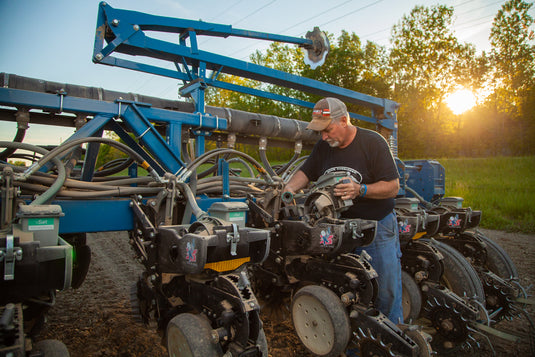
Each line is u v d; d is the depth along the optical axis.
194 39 3.01
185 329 1.69
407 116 24.94
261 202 2.76
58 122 2.67
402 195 3.80
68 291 3.67
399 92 24.61
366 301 2.14
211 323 1.77
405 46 24.69
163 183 2.15
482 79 23.92
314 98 20.52
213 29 3.21
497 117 26.19
